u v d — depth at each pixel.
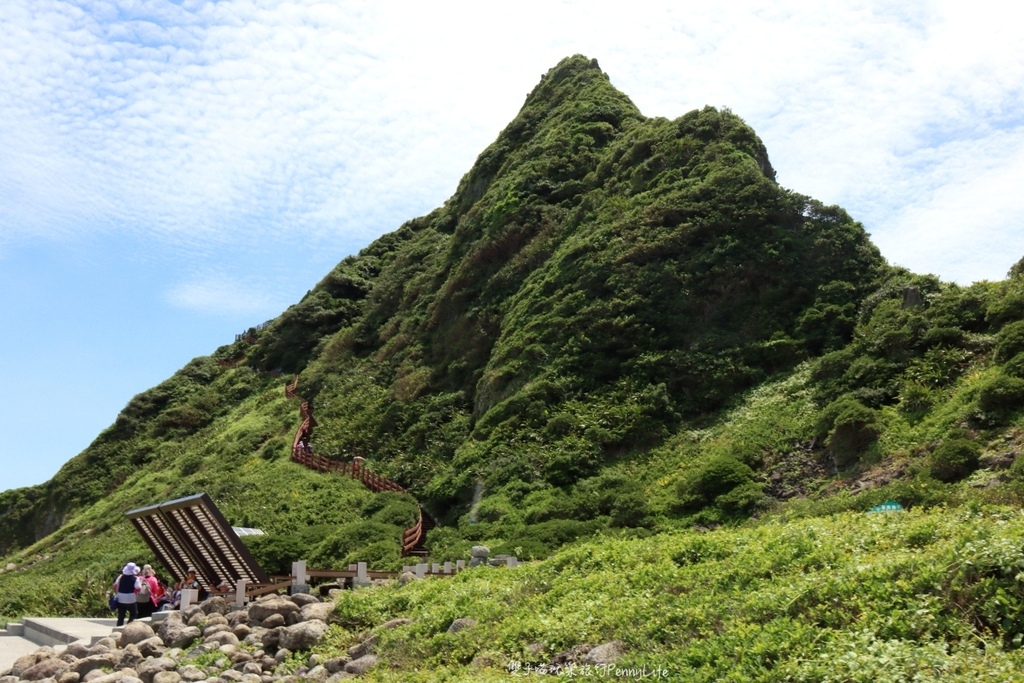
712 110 58.62
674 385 42.50
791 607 11.66
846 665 9.76
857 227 47.75
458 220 76.69
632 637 12.64
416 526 39.59
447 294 61.53
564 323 47.53
